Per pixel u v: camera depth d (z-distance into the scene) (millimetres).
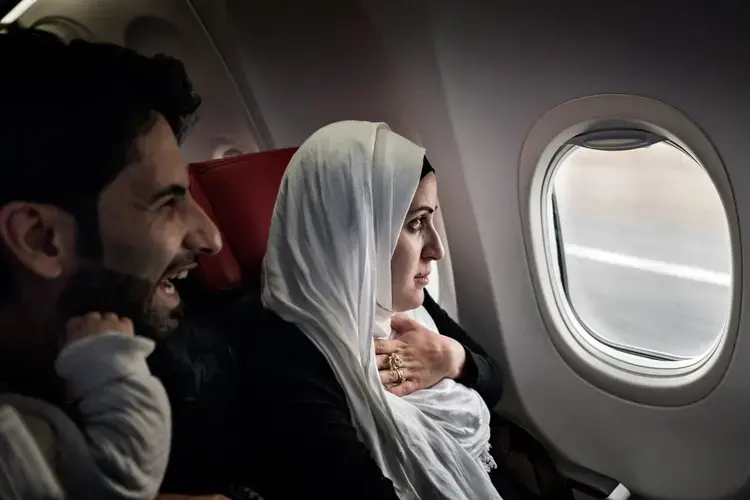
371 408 998
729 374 1288
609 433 1533
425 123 1441
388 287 1121
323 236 1007
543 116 1313
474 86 1344
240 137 1252
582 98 1241
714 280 1324
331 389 958
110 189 728
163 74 791
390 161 1051
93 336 723
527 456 1365
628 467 1520
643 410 1449
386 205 1042
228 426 876
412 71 1367
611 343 1529
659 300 1432
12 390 658
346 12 1284
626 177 1393
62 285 697
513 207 1477
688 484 1417
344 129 1076
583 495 1568
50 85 680
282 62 1271
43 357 684
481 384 1299
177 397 809
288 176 1036
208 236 890
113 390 738
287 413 918
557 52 1209
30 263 672
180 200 831
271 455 915
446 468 1047
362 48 1340
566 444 1631
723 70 1051
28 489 652
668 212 1365
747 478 1319
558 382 1601
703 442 1370
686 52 1071
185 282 867
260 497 878
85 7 848
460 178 1496
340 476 909
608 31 1129
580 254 1544
